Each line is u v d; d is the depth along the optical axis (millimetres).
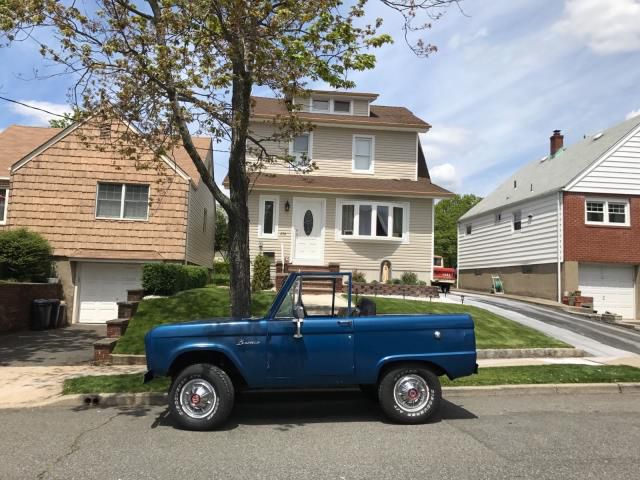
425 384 6961
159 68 8508
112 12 8781
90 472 5027
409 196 20062
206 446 5906
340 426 6852
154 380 8969
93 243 18594
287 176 20594
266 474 4977
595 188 22625
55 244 18453
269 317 6891
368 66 9055
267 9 8289
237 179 9500
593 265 22781
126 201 18938
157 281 14945
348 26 8578
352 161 21250
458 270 34594
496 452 5664
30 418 7266
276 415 7484
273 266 19438
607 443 6000
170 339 6715
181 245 18969
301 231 19859
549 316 17750
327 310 7355
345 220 20016
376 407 7996
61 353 12297
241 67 8664
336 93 21750
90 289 18828
